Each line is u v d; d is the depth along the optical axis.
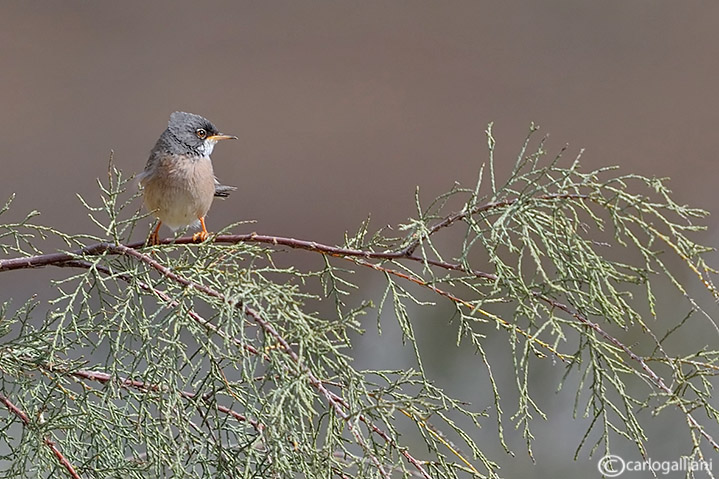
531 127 5.88
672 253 14.34
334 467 5.59
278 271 5.81
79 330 5.89
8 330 6.10
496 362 12.53
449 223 5.96
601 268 5.63
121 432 6.05
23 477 6.12
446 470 5.79
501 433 5.82
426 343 13.00
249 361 5.19
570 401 12.00
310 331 5.19
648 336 12.24
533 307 5.77
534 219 5.75
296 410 5.40
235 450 5.96
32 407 6.03
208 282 6.09
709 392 5.66
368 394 5.64
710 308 12.96
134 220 6.25
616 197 5.65
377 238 6.65
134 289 5.97
